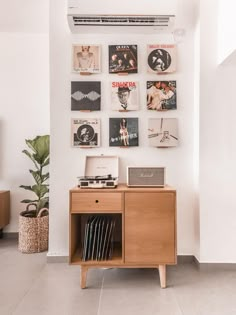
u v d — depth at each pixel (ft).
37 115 10.68
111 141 8.13
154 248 6.58
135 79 8.20
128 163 8.19
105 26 7.72
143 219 6.59
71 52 8.17
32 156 9.91
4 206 10.19
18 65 10.64
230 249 7.63
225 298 6.11
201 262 7.59
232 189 7.67
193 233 8.15
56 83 8.14
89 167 7.88
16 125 10.65
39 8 8.98
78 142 8.11
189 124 8.18
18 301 5.96
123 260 6.58
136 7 7.34
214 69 7.70
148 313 5.51
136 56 8.14
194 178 8.11
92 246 6.73
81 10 7.31
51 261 8.09
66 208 8.13
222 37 7.38
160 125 8.12
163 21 7.53
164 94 8.14
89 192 6.63
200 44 7.71
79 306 5.77
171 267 7.84
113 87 8.15
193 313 5.51
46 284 6.77
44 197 10.04
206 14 7.73
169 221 6.58
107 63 8.20
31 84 10.66
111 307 5.74
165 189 6.66
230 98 7.68
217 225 7.64
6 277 7.16
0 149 10.63
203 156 7.68
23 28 10.33
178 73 8.19
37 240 9.07
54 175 8.13
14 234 10.65
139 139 8.18
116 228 7.97
